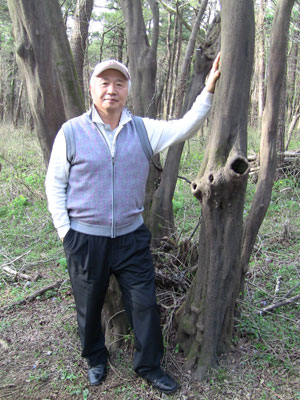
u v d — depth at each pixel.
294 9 8.17
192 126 1.88
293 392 2.00
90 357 2.13
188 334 2.19
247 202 5.24
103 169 1.76
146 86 2.88
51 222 4.81
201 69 2.81
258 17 10.06
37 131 2.12
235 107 1.72
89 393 2.06
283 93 6.28
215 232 1.95
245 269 2.45
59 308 2.93
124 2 2.84
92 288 1.90
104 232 1.83
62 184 1.83
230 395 1.99
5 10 12.05
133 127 1.85
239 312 2.44
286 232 4.15
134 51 2.86
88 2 6.93
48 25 1.90
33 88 2.00
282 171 6.37
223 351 2.22
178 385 2.06
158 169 3.02
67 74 2.00
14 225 4.88
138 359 1.98
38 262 3.76
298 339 2.40
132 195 1.84
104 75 1.71
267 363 2.19
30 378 2.17
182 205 4.96
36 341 2.51
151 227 2.86
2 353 2.41
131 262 1.90
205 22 4.80
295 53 11.86
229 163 1.71
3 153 7.79
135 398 2.01
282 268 3.45
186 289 2.51
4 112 18.84
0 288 3.35
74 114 2.07
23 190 6.01
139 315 1.92
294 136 10.93
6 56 17.25
